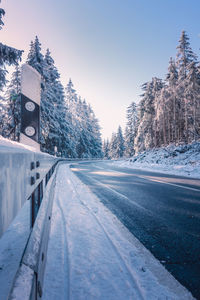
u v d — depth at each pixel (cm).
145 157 2602
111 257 224
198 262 218
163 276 190
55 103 2553
